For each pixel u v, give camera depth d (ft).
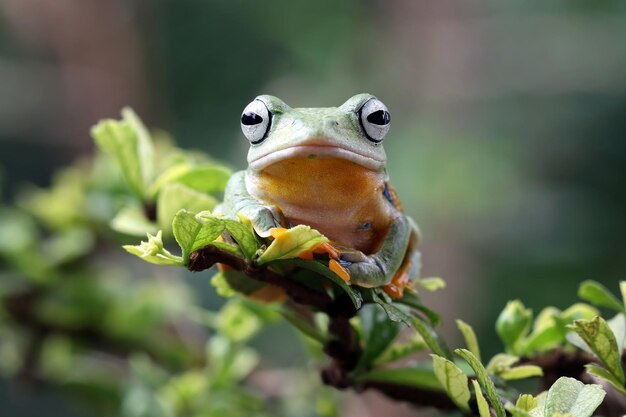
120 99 2.38
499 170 2.52
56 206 1.41
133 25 2.43
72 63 2.34
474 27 2.74
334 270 0.96
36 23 2.41
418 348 1.05
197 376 1.31
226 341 1.27
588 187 3.05
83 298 1.40
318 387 1.32
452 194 2.38
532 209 2.78
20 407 2.26
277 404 1.35
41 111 2.60
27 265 1.40
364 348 1.04
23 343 1.42
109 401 1.42
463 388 0.97
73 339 1.41
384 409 1.82
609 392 1.02
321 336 1.04
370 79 2.77
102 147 1.12
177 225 0.94
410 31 2.72
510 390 1.02
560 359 1.04
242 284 1.04
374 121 1.01
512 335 1.07
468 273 2.48
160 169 1.22
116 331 1.40
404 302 1.01
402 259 1.00
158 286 1.41
